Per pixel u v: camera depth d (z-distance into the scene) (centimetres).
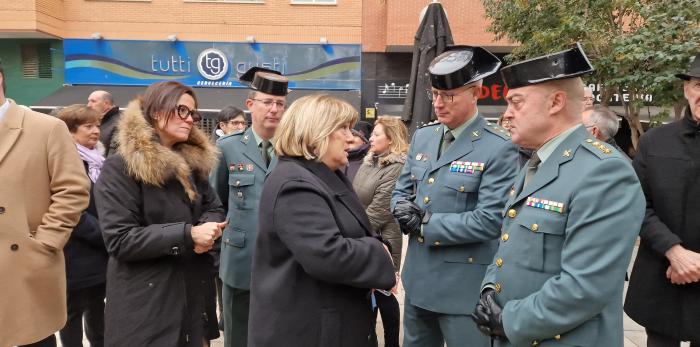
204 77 1280
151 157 201
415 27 1205
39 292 230
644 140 249
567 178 151
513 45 1188
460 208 230
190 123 223
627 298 252
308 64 1290
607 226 139
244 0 1263
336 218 174
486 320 166
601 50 611
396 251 347
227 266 296
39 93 1270
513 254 162
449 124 238
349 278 164
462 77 223
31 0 1138
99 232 294
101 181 206
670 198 230
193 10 1260
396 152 352
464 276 229
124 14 1251
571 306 139
